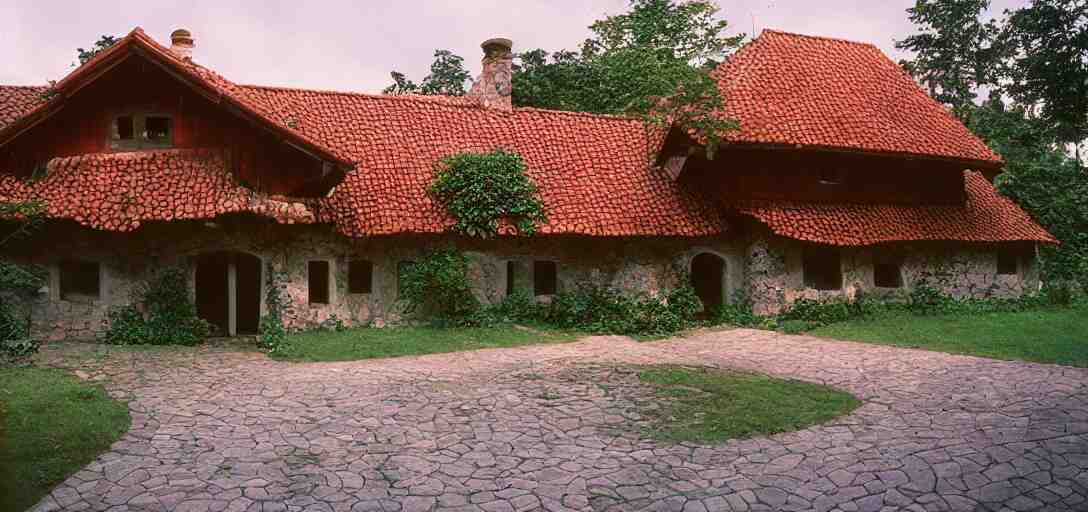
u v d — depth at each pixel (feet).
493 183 60.49
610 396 37.17
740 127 61.77
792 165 66.85
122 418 32.17
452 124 70.33
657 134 72.64
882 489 23.99
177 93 54.34
